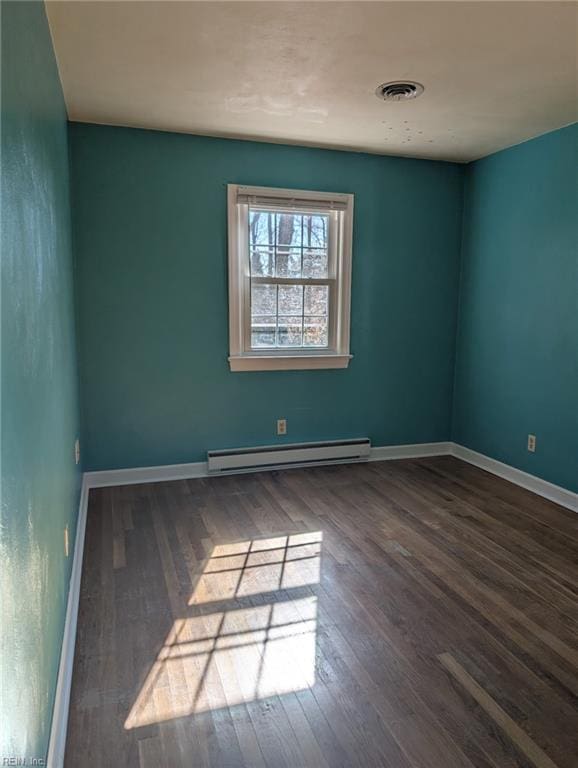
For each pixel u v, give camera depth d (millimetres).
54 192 2160
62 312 2355
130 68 2445
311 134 3439
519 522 3096
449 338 4391
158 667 1846
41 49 1772
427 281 4242
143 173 3416
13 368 1040
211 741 1540
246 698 1709
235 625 2088
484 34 2113
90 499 3363
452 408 4484
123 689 1740
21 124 1287
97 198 3352
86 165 3301
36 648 1185
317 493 3527
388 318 4180
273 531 2938
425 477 3887
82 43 2197
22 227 1243
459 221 4258
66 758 1477
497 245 3885
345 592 2332
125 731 1572
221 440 3861
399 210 4062
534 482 3617
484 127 3271
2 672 840
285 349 3959
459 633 2055
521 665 1880
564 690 1764
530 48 2227
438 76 2520
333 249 3971
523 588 2379
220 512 3189
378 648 1960
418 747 1526
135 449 3658
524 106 2908
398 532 2945
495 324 3943
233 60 2359
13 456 1008
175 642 1980
